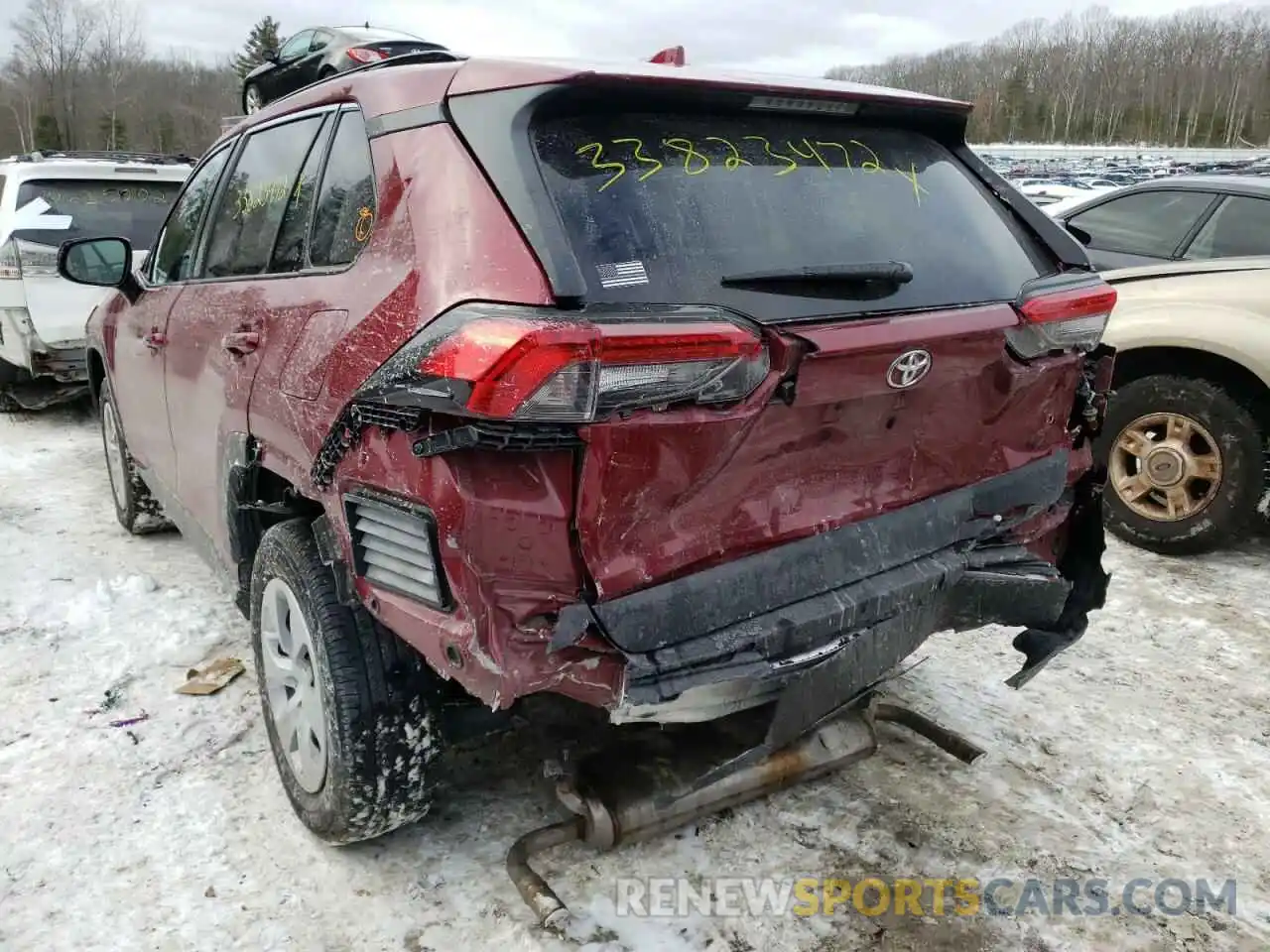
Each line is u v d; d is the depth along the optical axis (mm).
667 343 1805
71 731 3092
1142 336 4672
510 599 1822
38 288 6789
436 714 2332
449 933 2277
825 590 2154
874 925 2334
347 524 2137
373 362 2055
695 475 1935
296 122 2904
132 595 4094
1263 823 2742
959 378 2301
